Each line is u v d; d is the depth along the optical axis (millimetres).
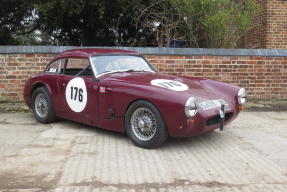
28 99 6766
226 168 4188
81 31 13750
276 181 3791
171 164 4301
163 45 10664
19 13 12836
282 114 7676
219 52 8930
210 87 5566
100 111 5402
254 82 9156
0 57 8453
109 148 4941
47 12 11242
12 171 4000
